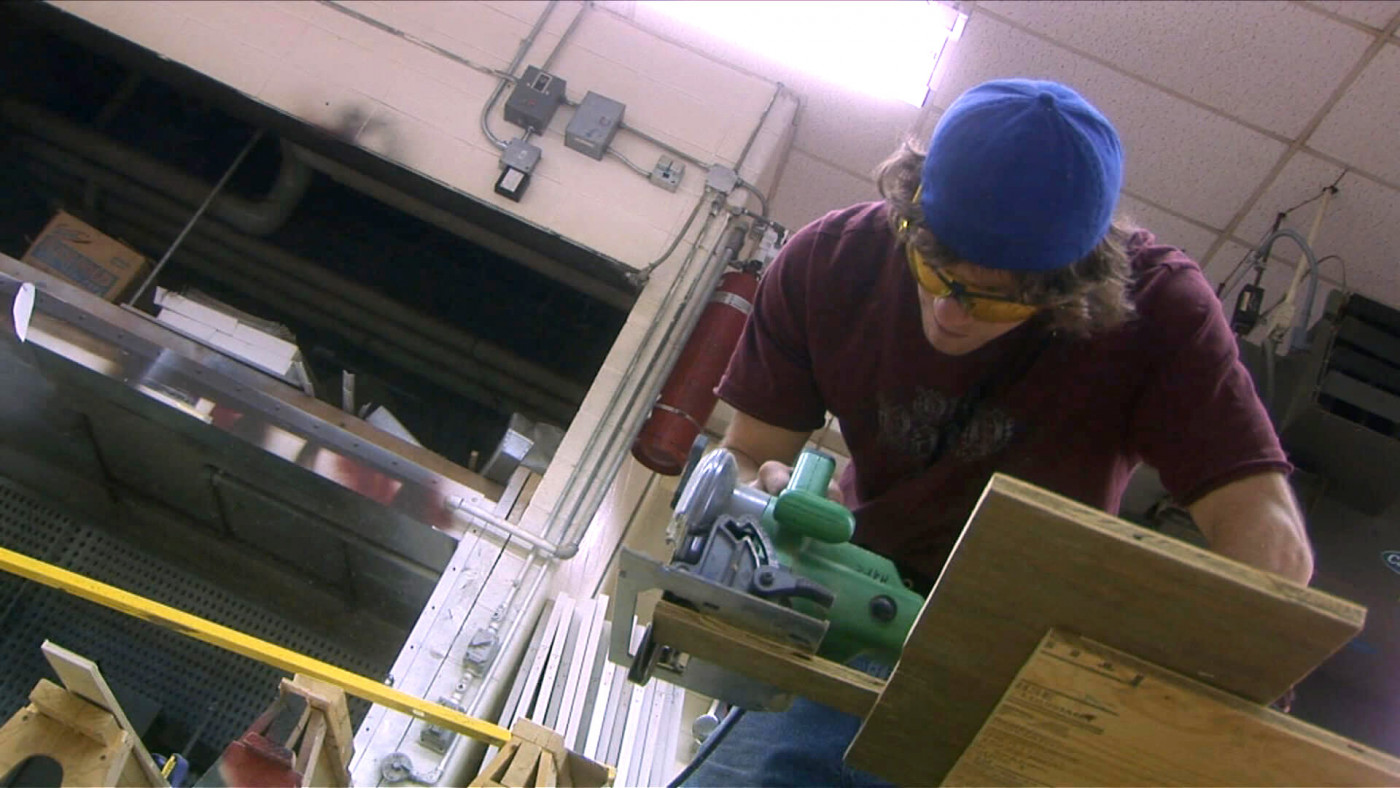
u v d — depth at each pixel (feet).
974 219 3.50
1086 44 8.33
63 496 8.39
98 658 7.54
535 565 6.89
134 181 9.95
